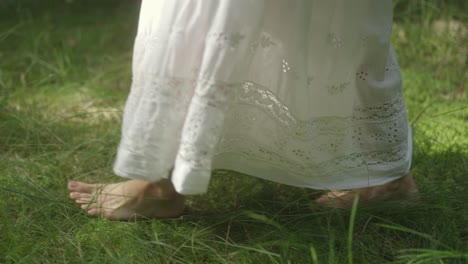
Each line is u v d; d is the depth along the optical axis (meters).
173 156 1.42
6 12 4.10
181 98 1.39
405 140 1.67
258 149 1.55
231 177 1.96
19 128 2.35
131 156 1.42
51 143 2.26
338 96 1.56
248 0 1.33
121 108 2.64
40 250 1.50
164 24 1.38
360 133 1.62
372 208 1.66
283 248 1.44
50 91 2.83
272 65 1.47
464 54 3.07
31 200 1.71
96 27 3.89
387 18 1.54
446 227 1.57
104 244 1.50
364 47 1.53
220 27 1.32
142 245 1.49
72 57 3.20
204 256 1.53
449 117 2.50
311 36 1.49
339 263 1.46
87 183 1.93
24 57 3.19
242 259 1.48
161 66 1.38
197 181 1.36
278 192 1.87
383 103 1.61
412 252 1.52
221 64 1.32
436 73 2.97
